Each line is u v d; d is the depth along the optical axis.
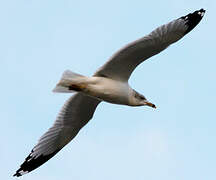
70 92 13.35
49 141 15.15
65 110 15.03
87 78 13.40
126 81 13.86
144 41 12.61
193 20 12.72
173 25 12.55
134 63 13.38
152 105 14.27
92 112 15.10
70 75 13.35
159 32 12.51
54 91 13.27
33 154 15.08
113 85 13.54
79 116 15.10
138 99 14.16
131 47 12.77
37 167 15.24
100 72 13.52
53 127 15.09
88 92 13.49
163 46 12.86
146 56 13.13
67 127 15.17
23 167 15.17
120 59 13.16
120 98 13.75
